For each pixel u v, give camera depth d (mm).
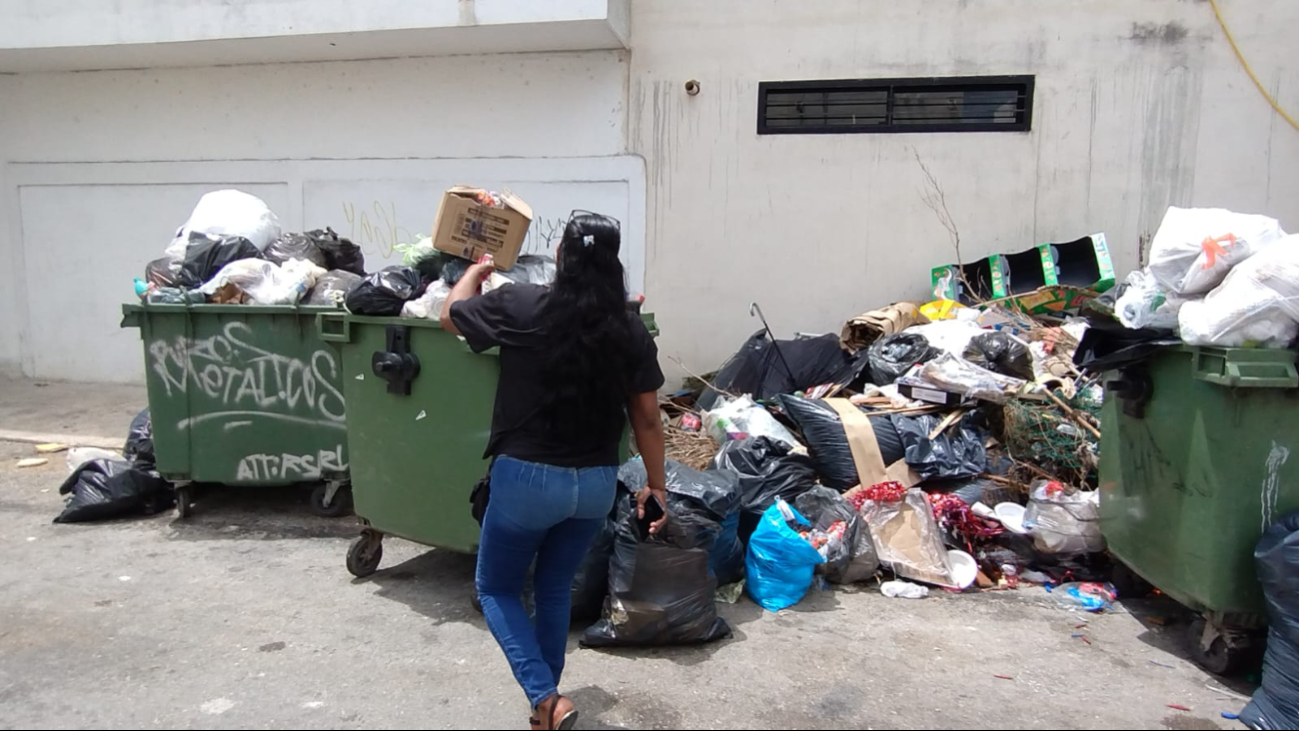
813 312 7059
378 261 7871
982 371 5156
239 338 4957
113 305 8711
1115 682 3316
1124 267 6559
